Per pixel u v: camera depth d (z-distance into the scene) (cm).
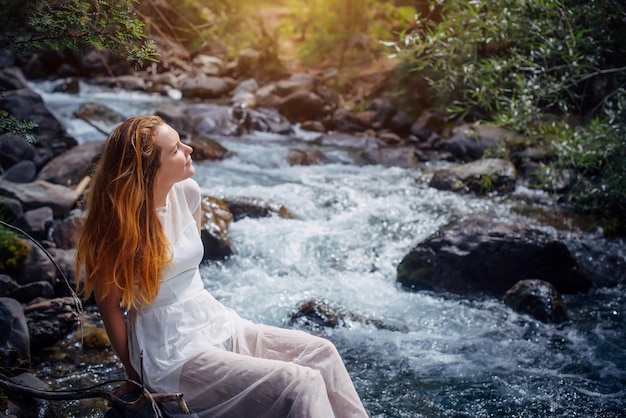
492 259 500
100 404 336
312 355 257
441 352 411
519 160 789
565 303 490
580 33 515
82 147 722
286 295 484
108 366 378
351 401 251
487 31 572
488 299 491
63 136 793
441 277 503
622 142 558
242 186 721
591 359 404
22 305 417
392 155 873
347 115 1036
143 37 316
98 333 404
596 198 609
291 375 240
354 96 1156
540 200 691
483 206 668
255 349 268
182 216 273
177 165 262
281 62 1341
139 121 259
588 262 549
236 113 1002
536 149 790
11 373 335
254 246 556
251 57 1291
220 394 245
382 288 506
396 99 1044
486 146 845
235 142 918
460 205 673
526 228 520
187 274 266
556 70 604
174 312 258
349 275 527
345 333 432
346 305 473
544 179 618
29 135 309
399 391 364
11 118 305
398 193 715
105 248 251
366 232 600
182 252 264
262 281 507
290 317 448
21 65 1208
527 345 421
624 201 615
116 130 259
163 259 255
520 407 349
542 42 574
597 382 377
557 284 507
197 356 251
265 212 615
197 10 1362
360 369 388
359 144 950
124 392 263
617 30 564
